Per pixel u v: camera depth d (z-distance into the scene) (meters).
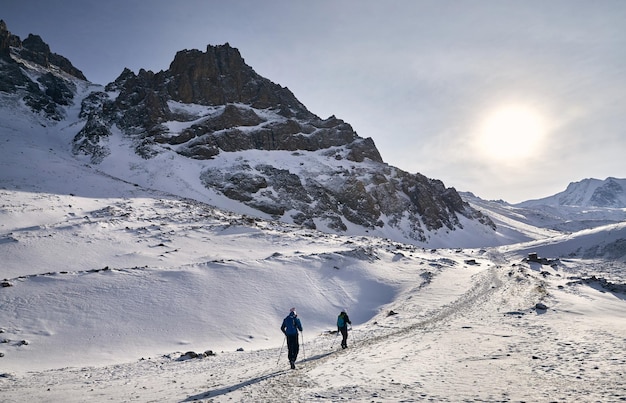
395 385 10.11
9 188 73.44
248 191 119.44
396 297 43.12
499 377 10.58
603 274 63.72
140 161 119.56
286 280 41.50
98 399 11.04
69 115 155.75
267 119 176.25
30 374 18.78
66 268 42.72
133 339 27.30
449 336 20.09
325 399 9.04
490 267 68.38
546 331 19.55
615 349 14.05
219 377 14.41
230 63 195.50
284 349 23.52
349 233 124.62
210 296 34.97
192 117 161.00
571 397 8.11
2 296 30.61
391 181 164.50
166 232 61.31
